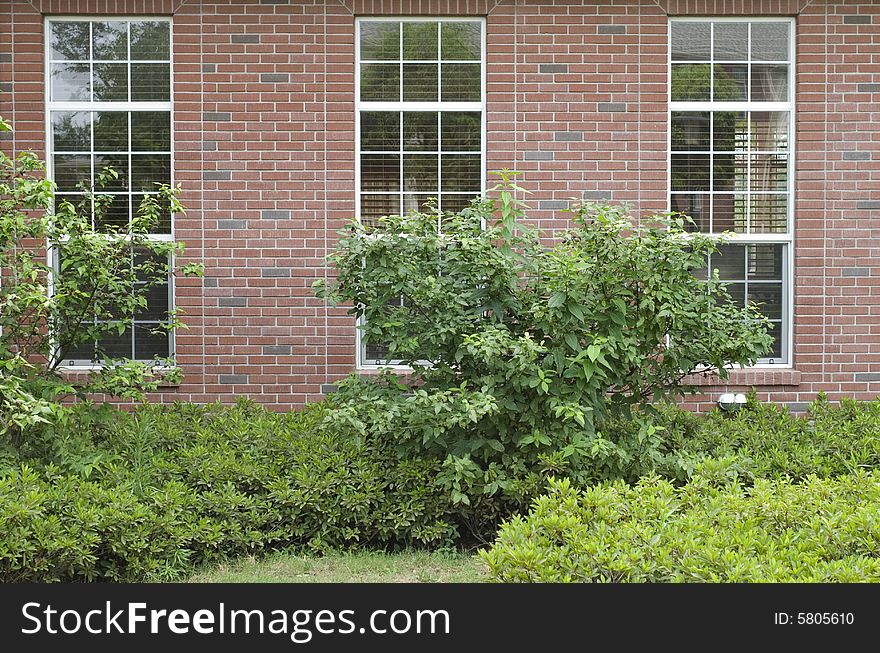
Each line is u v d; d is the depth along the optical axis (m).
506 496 6.86
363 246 6.82
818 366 9.05
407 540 7.11
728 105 9.06
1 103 8.73
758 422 8.23
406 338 6.83
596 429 7.06
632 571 4.21
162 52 8.91
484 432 6.93
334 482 6.99
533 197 8.95
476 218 6.92
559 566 4.32
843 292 9.06
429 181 9.01
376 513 6.96
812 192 9.02
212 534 6.57
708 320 6.88
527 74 8.92
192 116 8.82
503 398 6.68
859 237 9.05
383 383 7.68
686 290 6.89
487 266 6.75
